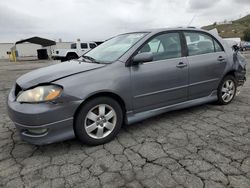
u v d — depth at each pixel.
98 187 2.37
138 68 3.44
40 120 2.79
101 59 3.65
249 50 33.50
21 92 3.04
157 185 2.36
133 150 3.07
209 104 4.87
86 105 3.04
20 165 2.79
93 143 3.19
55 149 3.15
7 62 23.92
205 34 4.43
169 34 3.93
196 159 2.80
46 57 29.14
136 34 3.97
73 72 3.11
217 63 4.39
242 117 4.12
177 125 3.84
